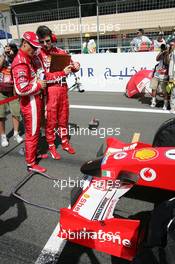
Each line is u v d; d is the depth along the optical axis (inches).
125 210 109.0
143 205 112.0
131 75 329.1
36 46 119.2
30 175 141.5
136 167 87.8
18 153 170.7
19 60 121.8
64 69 146.4
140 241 81.3
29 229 103.3
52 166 150.4
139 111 248.8
